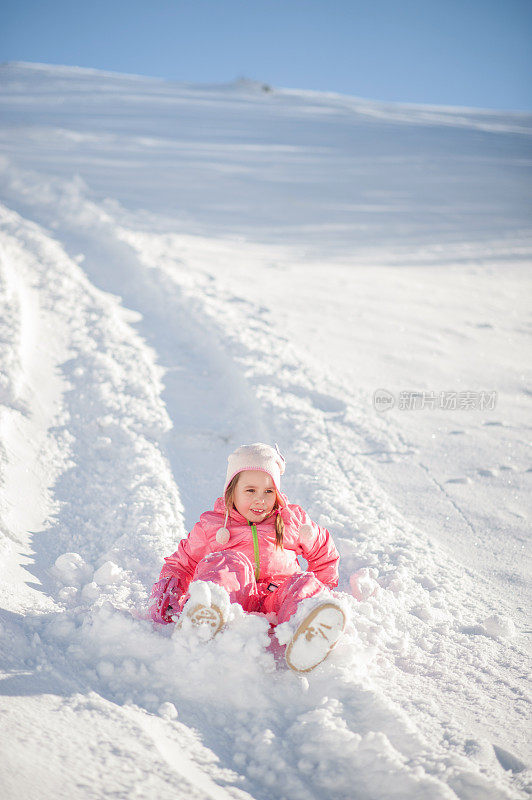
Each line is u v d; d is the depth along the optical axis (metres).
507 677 2.36
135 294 7.32
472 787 1.73
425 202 17.64
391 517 3.63
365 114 37.28
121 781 1.59
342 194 17.97
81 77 43.06
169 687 2.08
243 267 9.68
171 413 4.80
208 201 15.70
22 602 2.53
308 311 7.62
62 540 3.16
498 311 8.35
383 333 7.09
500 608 2.88
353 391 5.45
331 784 1.76
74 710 1.85
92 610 2.46
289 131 28.78
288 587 2.38
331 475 4.06
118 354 5.46
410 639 2.56
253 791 1.71
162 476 3.82
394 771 1.76
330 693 2.08
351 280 9.52
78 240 9.16
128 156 20.48
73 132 24.25
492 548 3.44
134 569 2.97
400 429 4.88
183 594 2.70
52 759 1.61
